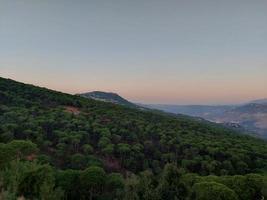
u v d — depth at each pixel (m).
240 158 111.19
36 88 192.38
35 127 112.69
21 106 146.12
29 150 74.06
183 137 136.50
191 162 102.25
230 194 51.00
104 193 66.62
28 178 41.62
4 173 38.81
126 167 100.75
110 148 104.00
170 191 33.62
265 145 155.38
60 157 96.69
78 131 118.19
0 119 117.25
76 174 66.38
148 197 33.00
